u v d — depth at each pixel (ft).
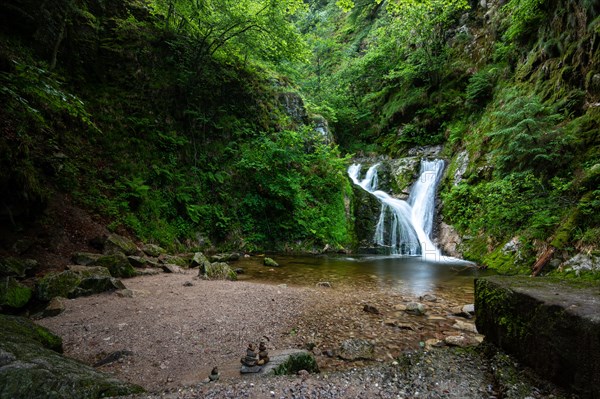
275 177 49.21
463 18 70.38
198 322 16.48
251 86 57.41
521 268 30.27
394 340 15.33
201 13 46.37
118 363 12.09
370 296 23.50
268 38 50.98
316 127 65.57
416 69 72.54
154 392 8.70
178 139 44.29
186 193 41.88
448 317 18.86
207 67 51.49
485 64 61.36
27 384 8.00
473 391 8.73
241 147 50.60
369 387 8.98
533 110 33.40
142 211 36.60
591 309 8.16
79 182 32.53
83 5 42.52
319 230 49.34
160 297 20.47
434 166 56.54
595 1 34.91
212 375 9.94
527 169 33.96
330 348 14.30
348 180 57.93
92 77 40.83
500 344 10.84
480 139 49.80
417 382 9.25
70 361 10.13
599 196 26.58
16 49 32.58
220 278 27.12
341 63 100.94
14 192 23.16
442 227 47.29
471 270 33.81
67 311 17.13
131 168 38.24
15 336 10.55
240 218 46.19
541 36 44.88
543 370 8.75
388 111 78.59
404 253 47.98
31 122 29.25
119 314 17.07
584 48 35.94
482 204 38.01
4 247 21.99
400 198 57.41
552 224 29.43
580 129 32.50
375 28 99.71
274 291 23.38
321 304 20.94
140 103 43.06
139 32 46.91
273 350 12.37
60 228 27.14
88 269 22.25
